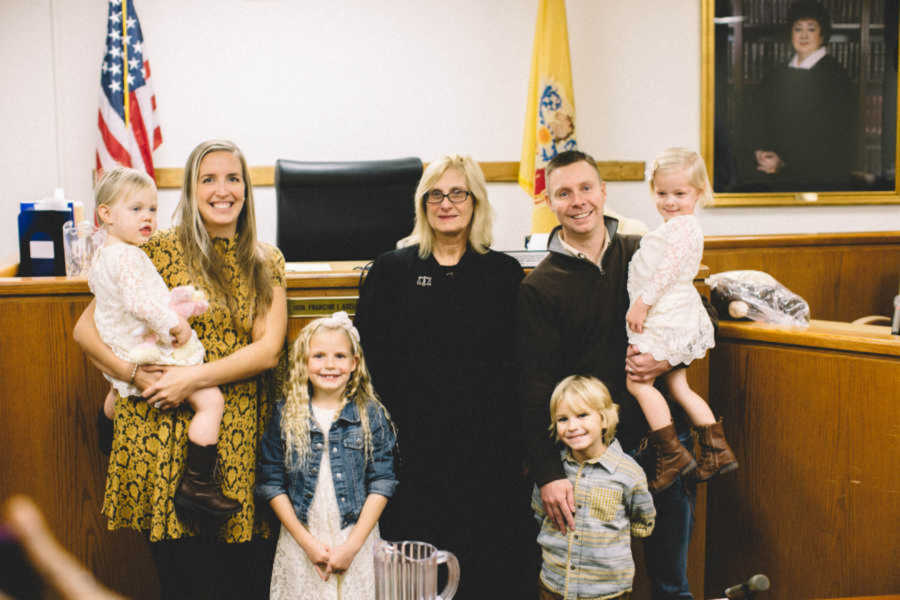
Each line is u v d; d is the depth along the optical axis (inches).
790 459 100.2
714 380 109.0
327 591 80.4
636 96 185.0
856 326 104.9
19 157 169.0
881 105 189.6
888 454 90.6
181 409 77.4
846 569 95.0
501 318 86.6
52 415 93.3
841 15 186.1
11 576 18.4
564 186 82.4
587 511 81.5
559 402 81.2
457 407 84.7
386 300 87.2
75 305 92.9
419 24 178.4
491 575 86.5
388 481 83.5
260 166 175.0
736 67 185.2
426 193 84.7
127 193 82.7
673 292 84.4
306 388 83.2
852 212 193.3
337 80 177.0
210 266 79.4
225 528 79.8
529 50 182.2
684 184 91.4
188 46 171.2
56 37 167.6
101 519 95.2
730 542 108.7
